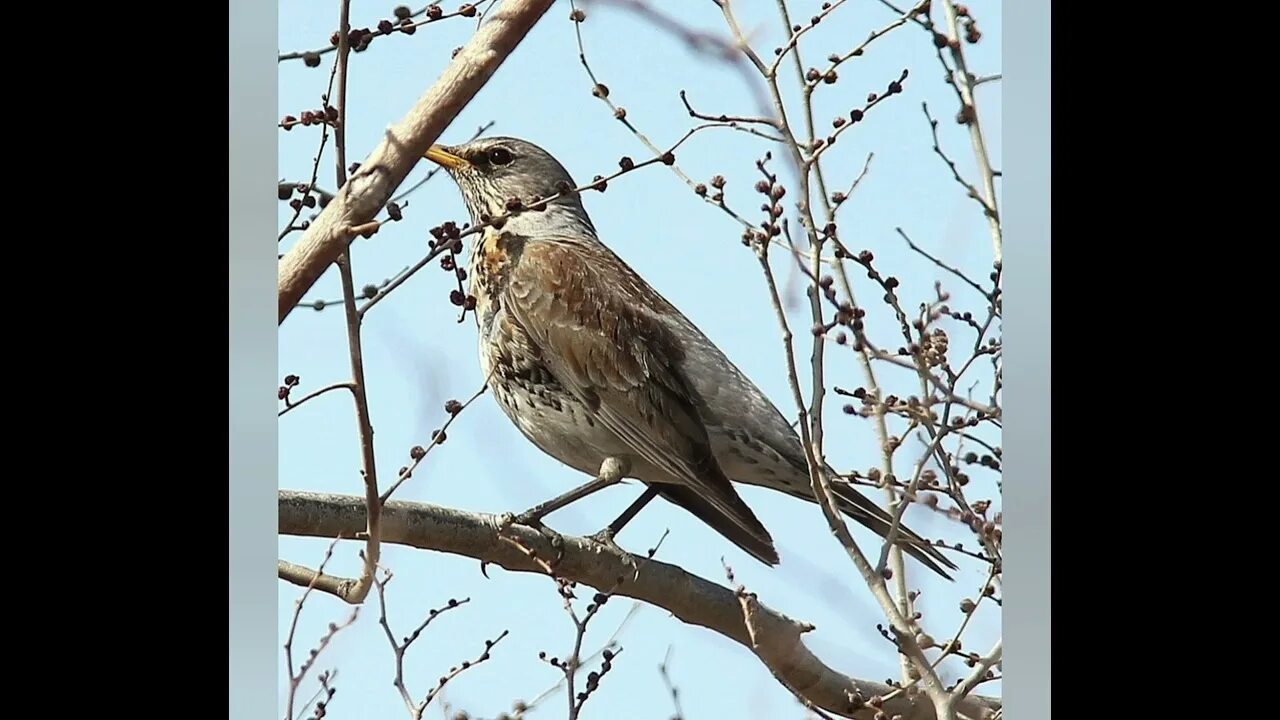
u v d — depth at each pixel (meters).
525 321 12.78
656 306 12.91
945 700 7.84
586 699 8.68
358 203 7.53
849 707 10.52
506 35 7.71
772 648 10.30
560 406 12.81
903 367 7.96
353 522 9.30
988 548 8.12
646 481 12.68
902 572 9.29
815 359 8.21
